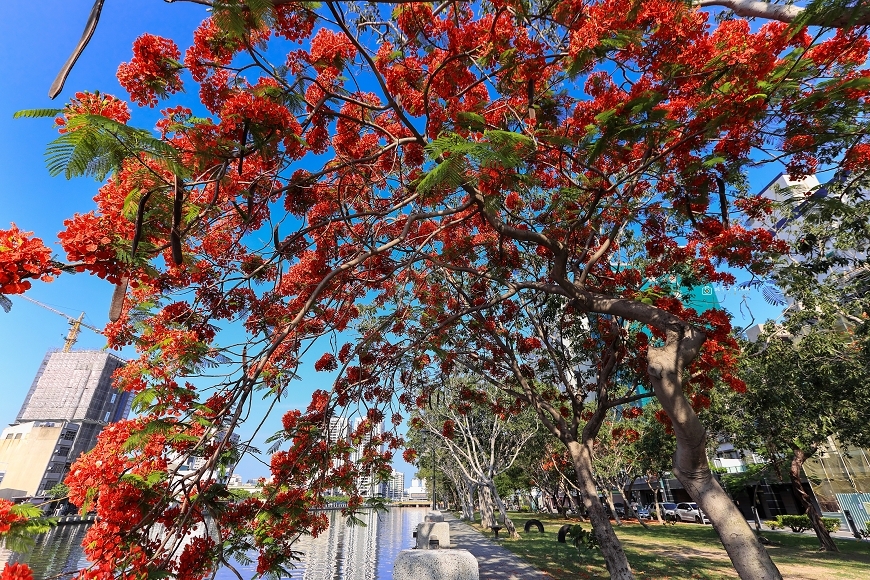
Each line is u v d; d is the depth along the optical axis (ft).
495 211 17.08
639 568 37.58
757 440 46.73
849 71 16.10
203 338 18.52
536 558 44.73
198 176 12.39
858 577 32.09
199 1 9.34
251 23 10.31
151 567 10.56
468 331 34.27
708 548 50.98
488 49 16.46
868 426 34.86
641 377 31.27
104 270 9.66
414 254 22.15
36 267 8.41
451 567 27.17
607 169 20.97
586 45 14.80
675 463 14.52
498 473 83.66
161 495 11.30
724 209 19.92
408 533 91.97
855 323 31.94
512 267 28.30
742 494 105.91
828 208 20.25
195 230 14.65
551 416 33.53
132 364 14.51
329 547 68.85
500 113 21.09
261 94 12.50
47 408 222.89
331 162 19.72
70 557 61.46
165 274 17.42
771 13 12.35
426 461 121.08
